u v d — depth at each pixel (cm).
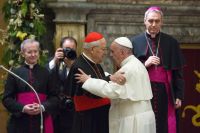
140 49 1680
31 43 1558
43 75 1559
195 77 2216
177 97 1664
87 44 1514
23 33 1928
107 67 2133
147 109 1500
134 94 1477
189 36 2186
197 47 2206
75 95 1500
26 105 1502
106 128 1511
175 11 2153
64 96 1653
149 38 1688
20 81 1534
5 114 2184
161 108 1642
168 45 1688
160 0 2161
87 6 2064
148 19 1662
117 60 1523
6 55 1953
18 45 1945
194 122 2202
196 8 2147
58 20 2072
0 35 2098
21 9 1938
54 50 2103
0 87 2012
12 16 1962
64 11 2066
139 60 1633
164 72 1659
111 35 2158
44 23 2073
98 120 1503
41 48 2086
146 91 1505
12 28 1945
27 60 1560
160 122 1636
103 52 1520
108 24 2158
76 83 1494
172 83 1680
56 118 1683
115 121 1494
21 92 1531
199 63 2219
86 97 1493
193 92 2211
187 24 2184
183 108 2202
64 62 1688
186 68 2214
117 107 1503
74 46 1750
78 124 1497
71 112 1677
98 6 2111
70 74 1514
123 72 1484
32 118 1530
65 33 2078
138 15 2164
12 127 1530
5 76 1997
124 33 2161
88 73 1502
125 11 2150
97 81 1450
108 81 1503
